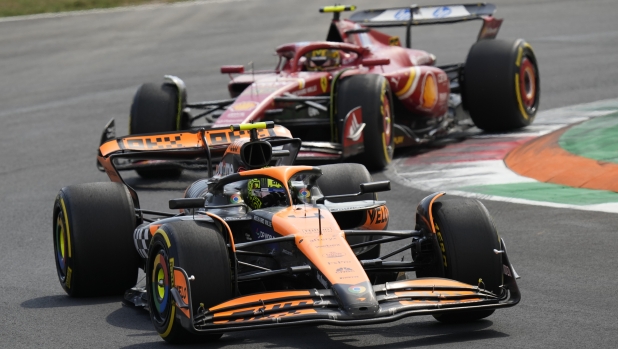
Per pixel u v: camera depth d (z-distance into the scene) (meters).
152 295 23.88
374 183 26.48
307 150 45.31
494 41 56.75
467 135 57.41
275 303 21.50
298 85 49.84
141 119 49.19
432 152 52.66
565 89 69.94
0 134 68.38
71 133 66.94
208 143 32.47
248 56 99.38
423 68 54.44
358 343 22.56
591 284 27.55
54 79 93.56
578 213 36.31
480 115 56.62
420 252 24.67
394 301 21.61
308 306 21.08
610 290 26.83
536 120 59.50
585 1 120.88
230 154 27.80
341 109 47.50
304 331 23.95
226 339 23.52
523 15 113.44
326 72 52.53
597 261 30.02
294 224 23.70
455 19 59.50
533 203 38.50
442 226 23.75
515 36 98.31
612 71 75.62
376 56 53.81
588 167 42.25
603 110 60.19
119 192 28.97
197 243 22.27
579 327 23.38
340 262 22.08
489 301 22.30
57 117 73.81
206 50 105.88
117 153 32.22
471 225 23.61
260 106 46.75
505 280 23.47
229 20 130.75
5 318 27.00
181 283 21.73
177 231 22.50
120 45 114.62
